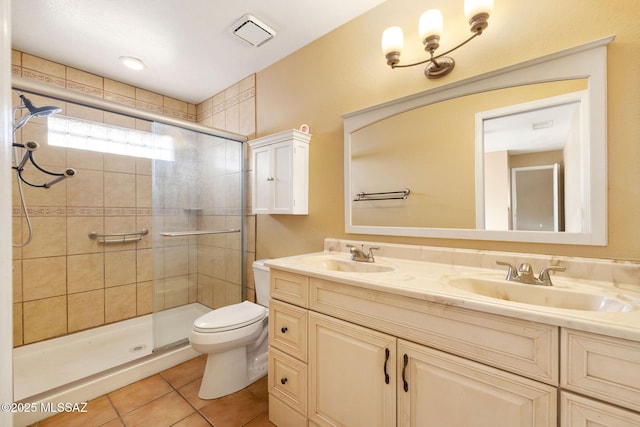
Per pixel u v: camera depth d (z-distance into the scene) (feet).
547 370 2.33
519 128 3.84
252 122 7.79
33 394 4.83
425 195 4.67
